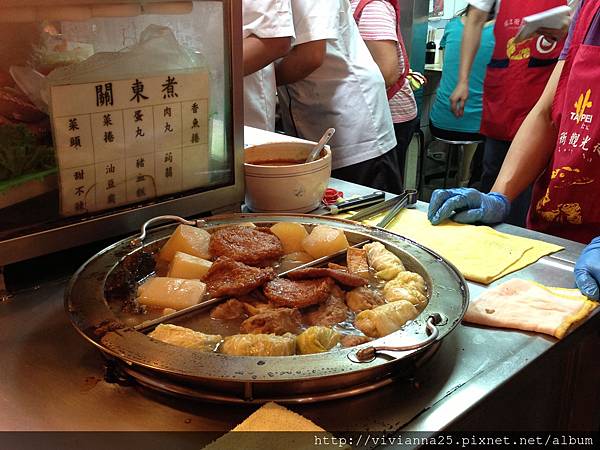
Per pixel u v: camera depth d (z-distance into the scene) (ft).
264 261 3.14
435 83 13.24
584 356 3.09
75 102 2.97
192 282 2.81
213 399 2.16
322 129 7.95
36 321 2.83
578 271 3.28
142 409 2.20
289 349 2.36
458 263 3.51
